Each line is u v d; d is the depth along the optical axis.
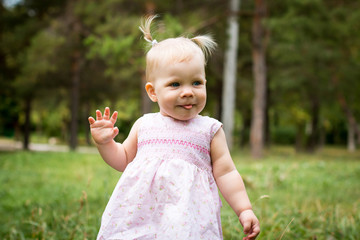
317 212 4.45
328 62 19.44
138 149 2.43
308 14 14.77
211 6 17.08
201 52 2.37
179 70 2.26
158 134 2.37
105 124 2.41
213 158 2.41
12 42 21.45
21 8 22.55
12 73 22.81
